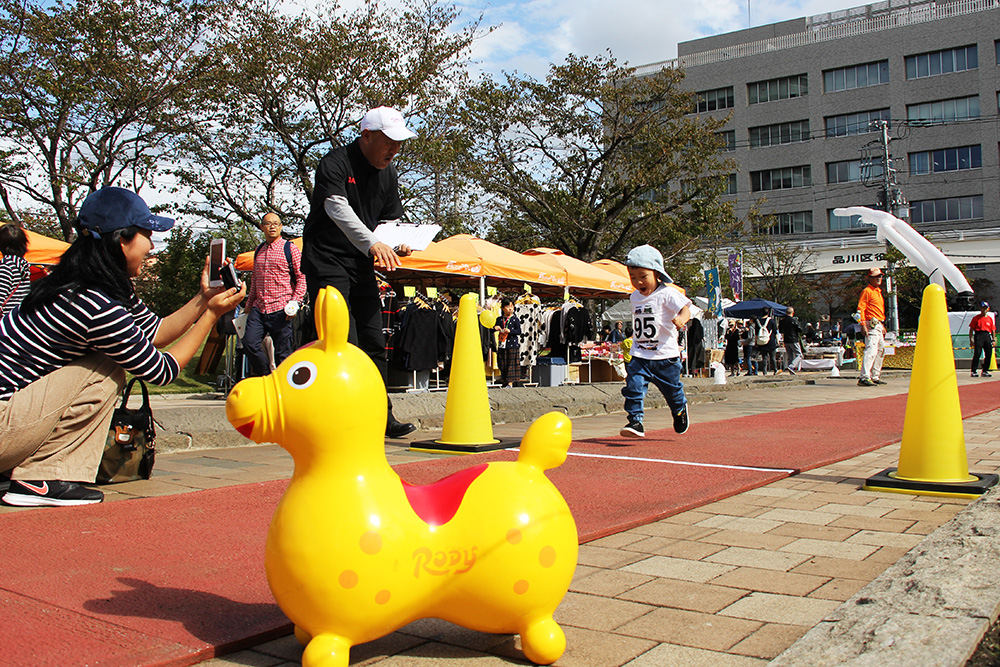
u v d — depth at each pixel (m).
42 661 1.76
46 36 15.87
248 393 1.75
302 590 1.73
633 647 2.01
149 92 17.50
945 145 46.41
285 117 20.61
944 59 46.59
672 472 4.59
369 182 4.95
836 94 49.12
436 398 8.09
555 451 1.97
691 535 3.20
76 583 2.37
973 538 2.76
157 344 3.52
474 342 5.59
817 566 2.75
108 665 1.76
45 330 3.23
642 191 26.97
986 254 44.00
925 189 46.88
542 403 9.13
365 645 2.05
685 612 2.28
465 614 1.88
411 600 1.79
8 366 3.23
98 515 3.27
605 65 26.38
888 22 48.75
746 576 2.63
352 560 1.72
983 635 1.93
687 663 1.90
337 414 1.75
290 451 1.81
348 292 5.03
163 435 5.48
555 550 1.89
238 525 3.16
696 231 27.73
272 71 19.47
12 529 2.99
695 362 16.62
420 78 20.42
